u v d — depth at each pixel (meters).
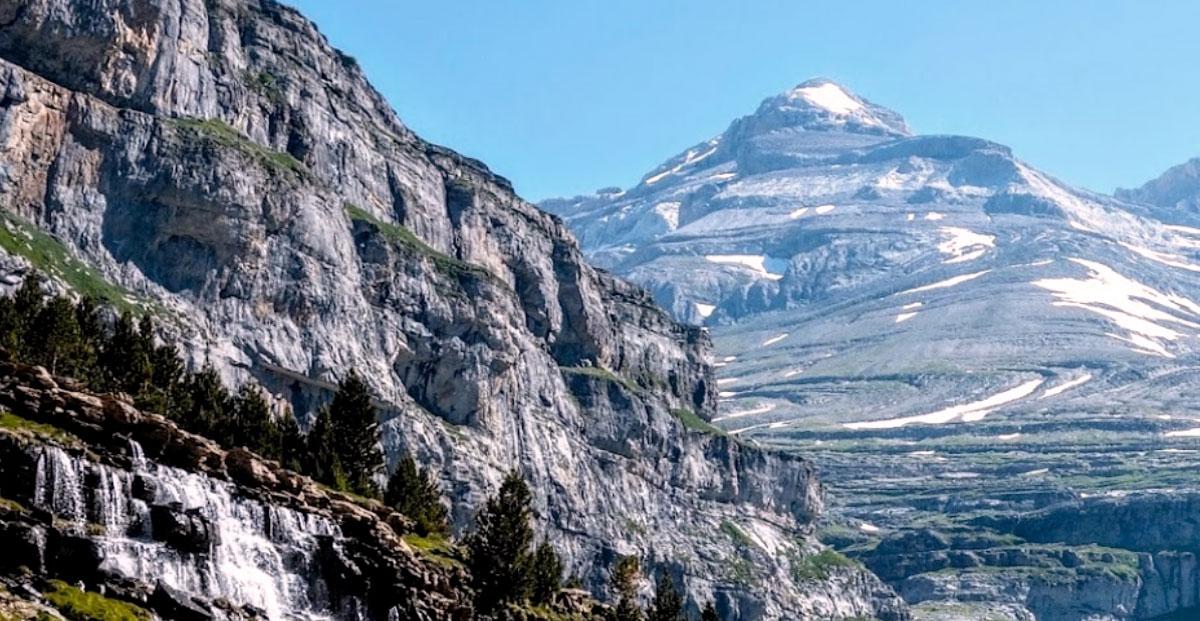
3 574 185.50
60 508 197.25
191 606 196.12
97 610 186.50
